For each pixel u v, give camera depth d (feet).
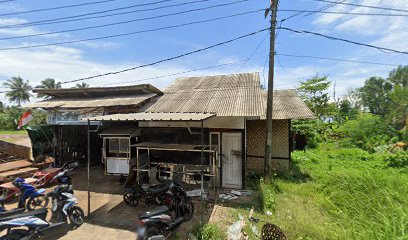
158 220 15.48
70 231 17.10
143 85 33.22
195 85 38.09
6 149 32.04
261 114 23.30
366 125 60.85
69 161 36.04
